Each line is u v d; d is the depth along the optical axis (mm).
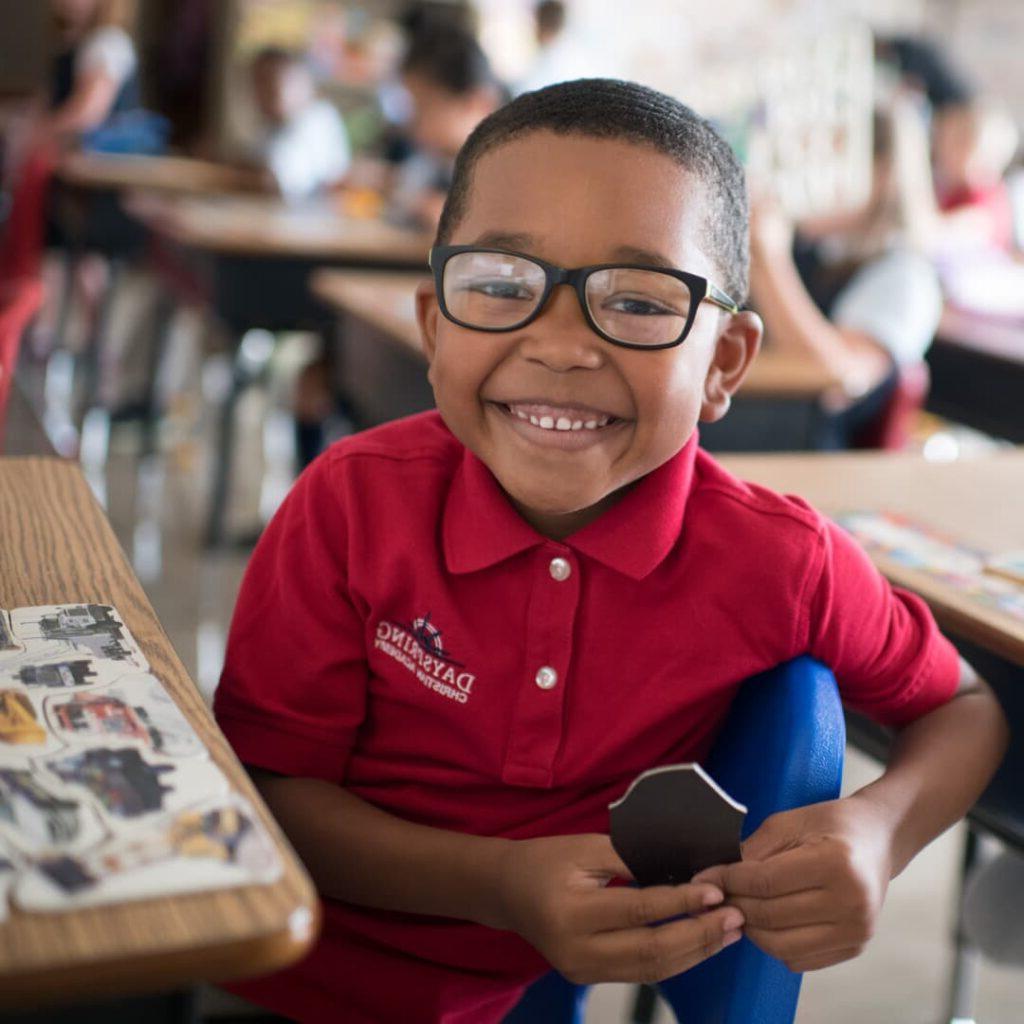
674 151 931
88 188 4859
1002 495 1533
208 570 3248
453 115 4066
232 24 7113
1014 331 3215
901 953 1969
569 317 901
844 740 963
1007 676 1244
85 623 845
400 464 1040
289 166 5273
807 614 1002
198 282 3641
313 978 1036
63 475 1185
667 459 963
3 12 5887
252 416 4535
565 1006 1104
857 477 1561
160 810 632
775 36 6125
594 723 994
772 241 2543
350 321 2967
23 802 624
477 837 939
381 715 1047
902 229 2742
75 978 532
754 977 915
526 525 983
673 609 990
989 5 5719
